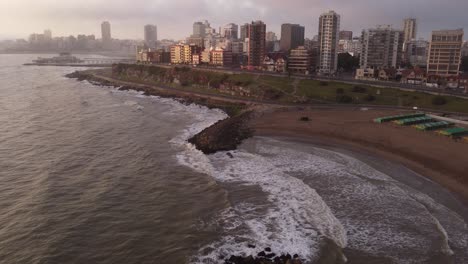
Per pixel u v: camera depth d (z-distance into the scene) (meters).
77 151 66.69
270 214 42.53
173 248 35.81
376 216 41.59
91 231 38.84
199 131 84.19
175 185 51.19
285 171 56.56
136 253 35.03
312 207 44.03
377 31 183.25
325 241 36.78
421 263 32.84
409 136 72.25
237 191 49.19
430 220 40.31
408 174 53.94
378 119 85.19
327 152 65.81
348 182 51.59
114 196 47.44
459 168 53.97
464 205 43.50
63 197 46.94
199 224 40.38
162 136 78.94
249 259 33.19
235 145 70.31
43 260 33.88
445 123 80.19
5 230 38.88
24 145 70.25
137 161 61.31
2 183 51.25
